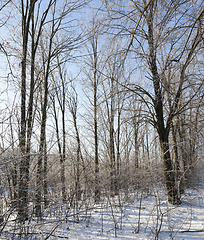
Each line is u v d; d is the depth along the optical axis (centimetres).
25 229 442
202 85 595
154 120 806
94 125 1056
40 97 940
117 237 499
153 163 690
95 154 1013
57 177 549
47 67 782
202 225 553
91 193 646
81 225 582
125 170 782
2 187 370
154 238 491
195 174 912
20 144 463
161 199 776
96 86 1099
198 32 591
